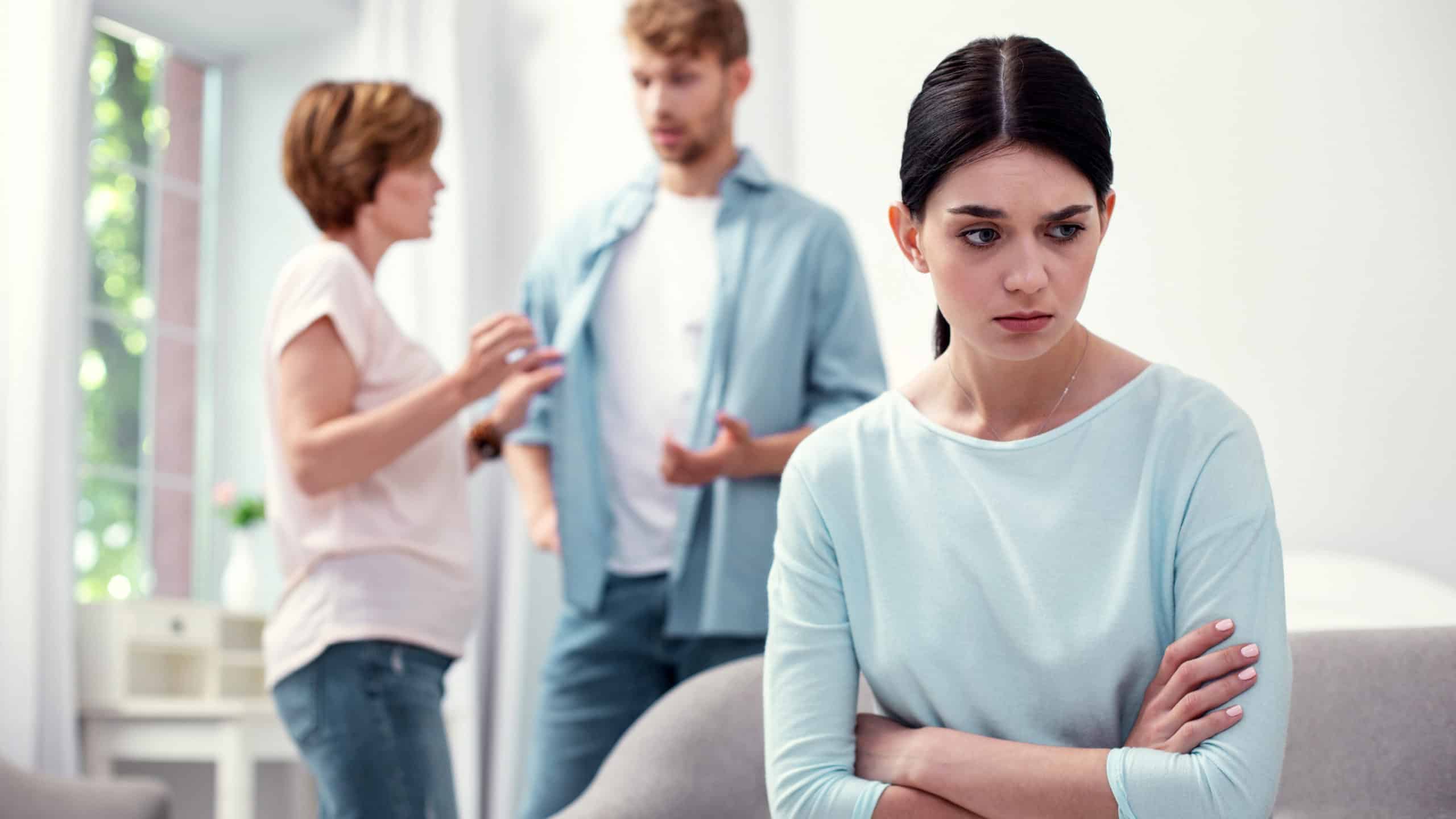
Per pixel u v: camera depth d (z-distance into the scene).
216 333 4.13
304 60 4.19
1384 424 2.98
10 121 3.20
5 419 3.07
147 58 4.06
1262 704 1.06
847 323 2.35
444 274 3.96
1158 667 1.12
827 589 1.22
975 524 1.15
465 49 4.13
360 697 1.94
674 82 2.39
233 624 3.54
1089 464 1.14
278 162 4.18
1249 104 3.15
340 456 1.96
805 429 2.28
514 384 2.36
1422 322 2.96
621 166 4.02
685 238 2.43
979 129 1.06
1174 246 3.21
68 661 3.08
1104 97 3.31
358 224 2.19
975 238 1.07
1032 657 1.12
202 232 4.15
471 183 4.10
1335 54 3.07
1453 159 2.96
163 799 2.52
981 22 3.49
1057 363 1.16
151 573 3.87
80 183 3.42
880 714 1.67
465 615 2.10
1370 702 1.61
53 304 3.14
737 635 2.23
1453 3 2.97
